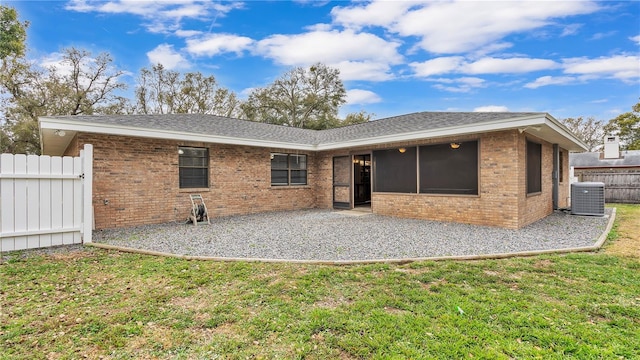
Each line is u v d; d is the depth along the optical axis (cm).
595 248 550
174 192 927
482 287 374
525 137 806
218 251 560
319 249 573
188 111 2792
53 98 2080
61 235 568
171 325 288
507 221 777
